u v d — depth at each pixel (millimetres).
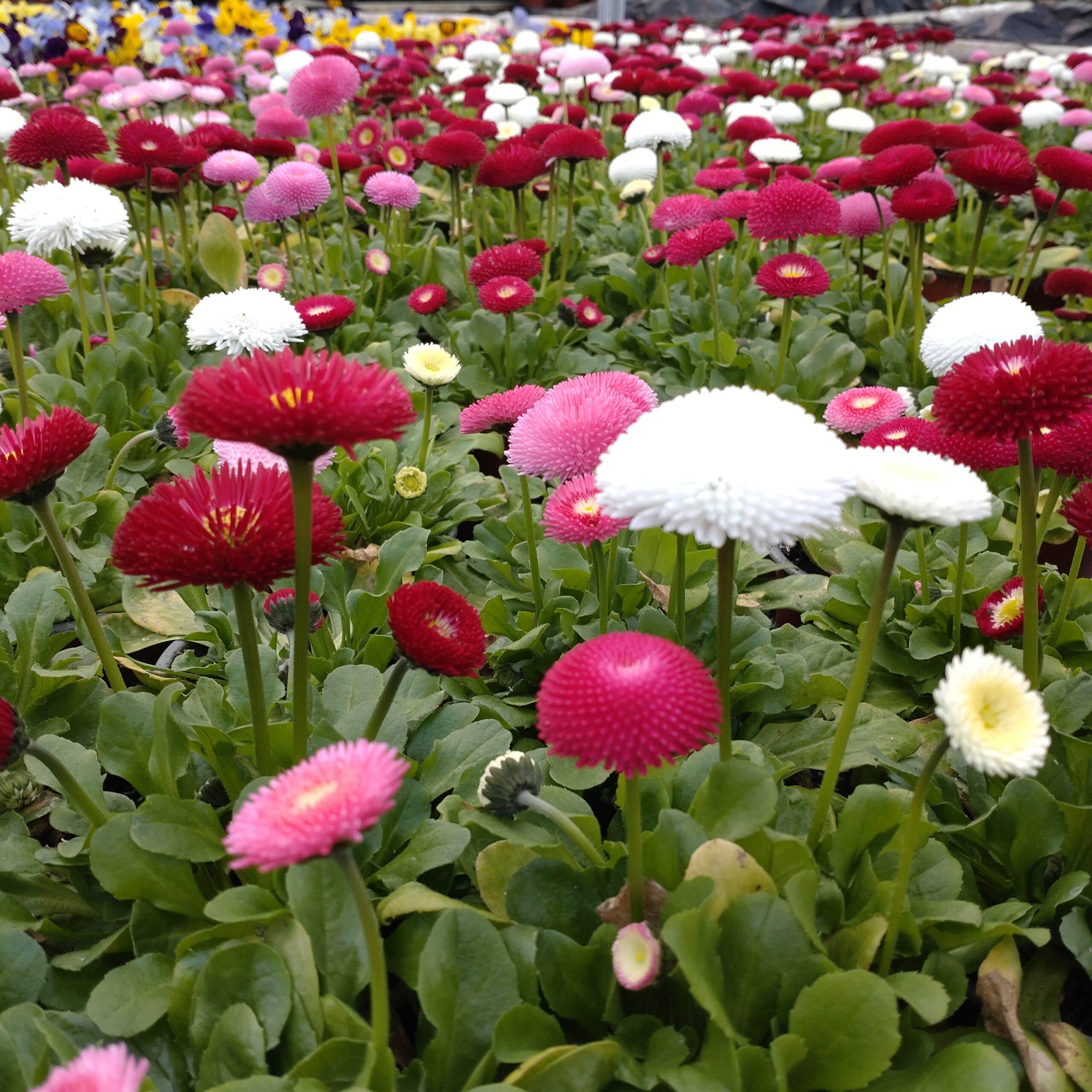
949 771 387
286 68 1173
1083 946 296
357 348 765
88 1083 201
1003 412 298
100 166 765
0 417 620
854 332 824
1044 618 438
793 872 288
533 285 916
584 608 444
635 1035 273
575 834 298
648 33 1861
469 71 1562
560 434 344
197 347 505
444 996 265
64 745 343
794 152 857
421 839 313
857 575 476
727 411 265
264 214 787
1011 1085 250
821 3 3064
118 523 530
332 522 299
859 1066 258
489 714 400
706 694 244
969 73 1911
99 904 327
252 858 208
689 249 659
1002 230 1157
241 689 368
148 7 1964
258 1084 247
